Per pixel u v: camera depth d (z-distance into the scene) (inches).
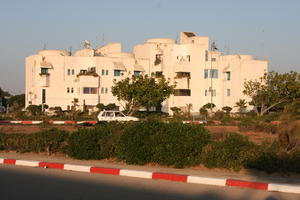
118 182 439.8
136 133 552.7
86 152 592.4
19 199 359.9
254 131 1133.7
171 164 528.7
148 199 358.0
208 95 2529.5
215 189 405.4
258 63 2418.8
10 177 469.4
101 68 2568.9
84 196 370.6
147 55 2765.7
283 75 1914.4
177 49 2559.1
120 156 563.5
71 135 616.7
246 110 2319.1
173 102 2488.9
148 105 2210.9
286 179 447.2
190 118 1867.6
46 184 427.5
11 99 3339.1
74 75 2554.1
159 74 2524.6
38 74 2522.1
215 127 1323.8
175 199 358.3
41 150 671.1
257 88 1979.6
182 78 2487.7
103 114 1440.7
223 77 2487.7
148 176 465.4
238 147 526.6
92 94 2508.6
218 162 507.8
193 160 523.2
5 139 714.8
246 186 413.1
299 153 502.3
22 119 1822.1
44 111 2340.1
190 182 439.5
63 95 2536.9
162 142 534.9
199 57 2534.5
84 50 2817.4
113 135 609.0
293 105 586.2
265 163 485.1
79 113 2145.7
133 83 1857.8
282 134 567.8
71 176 477.7
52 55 2544.3
